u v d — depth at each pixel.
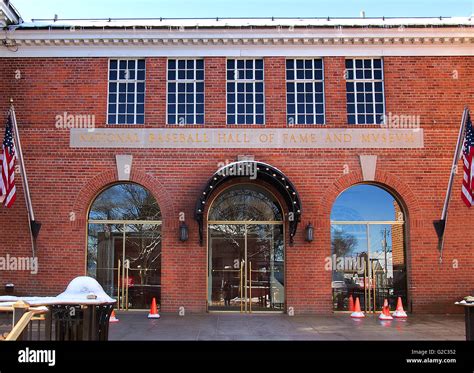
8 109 16.16
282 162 15.96
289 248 15.74
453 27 16.17
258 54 16.47
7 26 16.25
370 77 16.53
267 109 16.20
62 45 16.39
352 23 16.80
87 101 16.25
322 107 16.42
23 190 15.86
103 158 16.03
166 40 16.38
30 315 6.44
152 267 15.94
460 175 15.96
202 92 16.50
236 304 15.88
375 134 16.08
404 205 16.03
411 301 15.62
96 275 15.98
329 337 11.49
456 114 16.17
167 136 16.09
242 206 16.27
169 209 15.85
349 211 16.16
